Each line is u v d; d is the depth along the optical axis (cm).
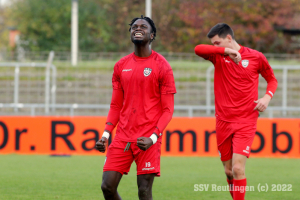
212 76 3725
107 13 8844
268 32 7175
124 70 1056
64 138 2511
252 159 2406
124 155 1043
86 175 1873
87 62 3672
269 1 7194
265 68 1238
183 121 2484
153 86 1038
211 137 2481
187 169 2061
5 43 12500
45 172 1939
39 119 2508
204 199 1427
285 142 2464
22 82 3775
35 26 8456
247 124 1203
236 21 7219
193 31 7212
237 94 1206
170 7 8050
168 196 1470
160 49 7631
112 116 1087
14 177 1809
